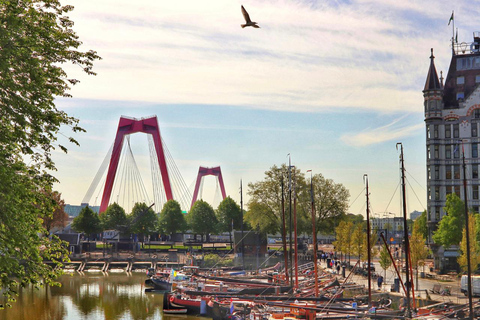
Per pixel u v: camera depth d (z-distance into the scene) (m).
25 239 26.41
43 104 28.16
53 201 30.59
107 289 102.12
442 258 109.56
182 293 75.69
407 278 58.72
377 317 55.31
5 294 28.27
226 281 86.19
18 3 27.14
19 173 28.67
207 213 196.00
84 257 153.50
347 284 81.94
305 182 142.00
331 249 192.12
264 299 66.94
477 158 113.38
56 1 29.64
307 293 74.19
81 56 30.08
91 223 185.38
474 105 114.38
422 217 155.50
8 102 26.42
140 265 148.88
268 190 140.62
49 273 29.58
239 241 126.88
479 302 61.00
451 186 114.50
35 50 27.77
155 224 195.88
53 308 79.69
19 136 27.28
